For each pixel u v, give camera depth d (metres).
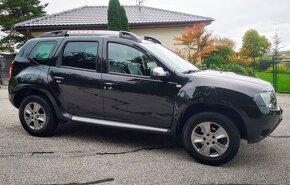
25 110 6.26
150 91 5.26
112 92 5.52
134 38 5.62
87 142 5.97
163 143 6.02
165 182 4.23
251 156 5.39
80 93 5.77
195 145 4.98
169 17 21.78
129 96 5.41
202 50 17.08
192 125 4.98
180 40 17.66
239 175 4.52
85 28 21.02
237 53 20.69
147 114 5.33
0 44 35.84
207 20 20.94
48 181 4.21
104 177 4.36
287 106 10.73
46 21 21.52
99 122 5.66
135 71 5.44
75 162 4.91
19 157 5.09
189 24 20.83
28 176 4.36
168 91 5.16
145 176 4.42
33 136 6.31
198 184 4.19
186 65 5.88
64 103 5.94
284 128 7.40
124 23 18.23
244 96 4.75
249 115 4.73
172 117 5.16
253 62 19.64
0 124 7.39
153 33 21.16
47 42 6.26
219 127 4.83
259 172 4.64
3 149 5.48
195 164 4.95
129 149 5.61
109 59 5.65
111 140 6.14
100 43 5.77
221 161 4.84
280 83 16.55
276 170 4.73
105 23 20.61
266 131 4.87
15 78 6.30
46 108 6.09
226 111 5.01
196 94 4.93
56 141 5.99
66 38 6.09
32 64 6.23
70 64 5.94
